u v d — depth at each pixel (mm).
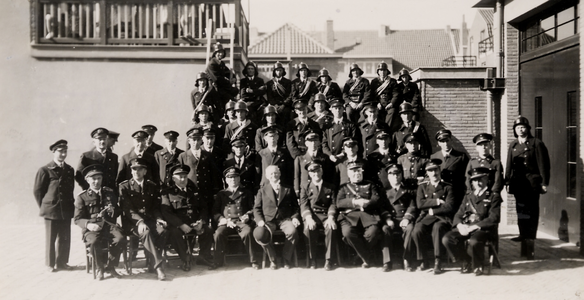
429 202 7438
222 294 6371
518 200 8141
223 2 10938
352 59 20406
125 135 10664
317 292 6426
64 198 7422
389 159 8227
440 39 20781
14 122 10555
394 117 9969
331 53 18453
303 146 8812
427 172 7605
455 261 7340
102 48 10617
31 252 8352
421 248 7301
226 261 7996
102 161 7887
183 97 10727
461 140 10898
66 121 10609
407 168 8133
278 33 18484
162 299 6176
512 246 8758
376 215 7508
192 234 7473
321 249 8070
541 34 9914
